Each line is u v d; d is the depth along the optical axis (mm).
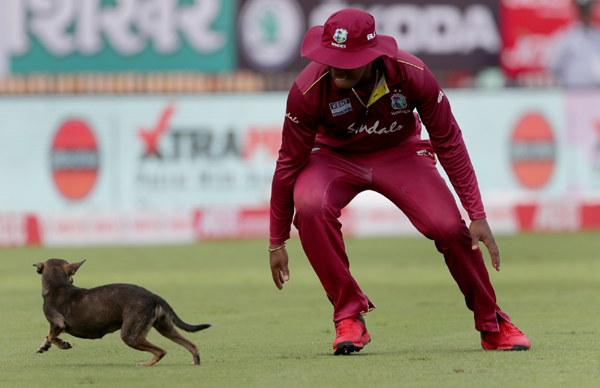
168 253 54969
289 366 15422
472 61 81750
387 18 80500
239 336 20703
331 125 16734
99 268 44656
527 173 85250
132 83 83688
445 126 16547
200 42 82750
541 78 83500
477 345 18234
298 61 83312
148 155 84750
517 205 70750
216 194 85125
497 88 83562
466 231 16906
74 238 67375
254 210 70312
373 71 15898
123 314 15523
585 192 85438
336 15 15398
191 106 84438
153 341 19828
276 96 84125
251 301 29359
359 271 41438
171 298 30641
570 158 85062
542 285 33250
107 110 84062
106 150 84438
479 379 13742
